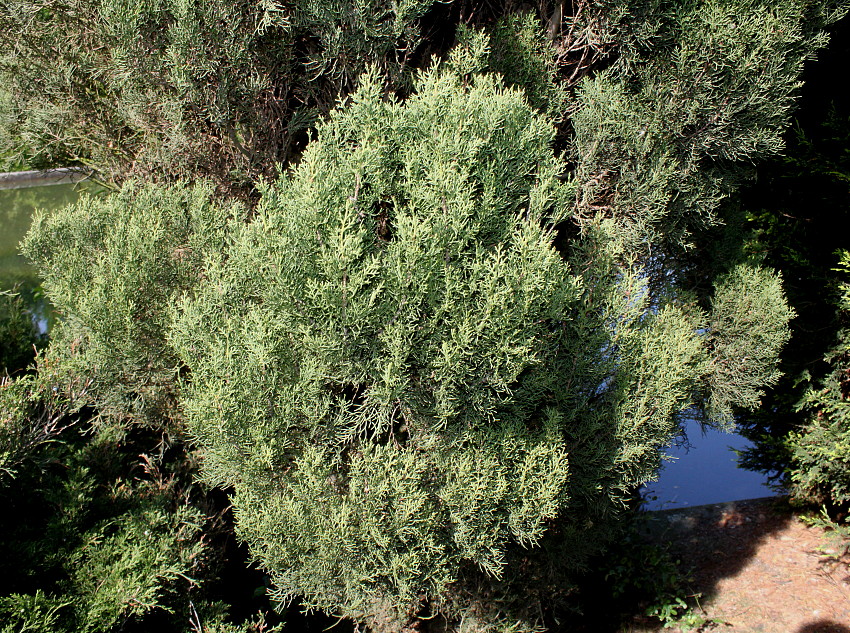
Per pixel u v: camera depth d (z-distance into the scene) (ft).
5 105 17.04
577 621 19.25
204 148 16.44
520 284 11.28
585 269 15.46
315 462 11.35
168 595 12.99
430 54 16.66
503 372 11.85
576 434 14.99
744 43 15.01
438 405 12.05
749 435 24.20
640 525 22.70
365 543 11.57
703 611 19.08
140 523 13.10
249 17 14.23
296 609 17.29
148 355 14.29
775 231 22.49
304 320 11.51
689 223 18.69
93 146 18.60
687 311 18.81
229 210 15.65
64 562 11.87
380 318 11.38
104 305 13.29
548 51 16.65
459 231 11.27
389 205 13.37
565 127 18.13
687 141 16.58
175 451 17.37
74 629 10.66
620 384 15.03
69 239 15.19
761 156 16.83
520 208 14.15
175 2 13.66
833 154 22.12
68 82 16.80
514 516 12.61
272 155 16.43
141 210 15.43
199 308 12.80
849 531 20.88
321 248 10.68
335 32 13.64
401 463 12.14
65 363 13.07
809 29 16.21
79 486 13.14
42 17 16.90
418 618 15.70
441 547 12.02
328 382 12.50
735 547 22.11
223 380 11.53
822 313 22.15
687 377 15.69
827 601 18.79
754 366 18.80
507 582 16.08
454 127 11.78
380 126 11.84
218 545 16.42
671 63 16.22
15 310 18.25
